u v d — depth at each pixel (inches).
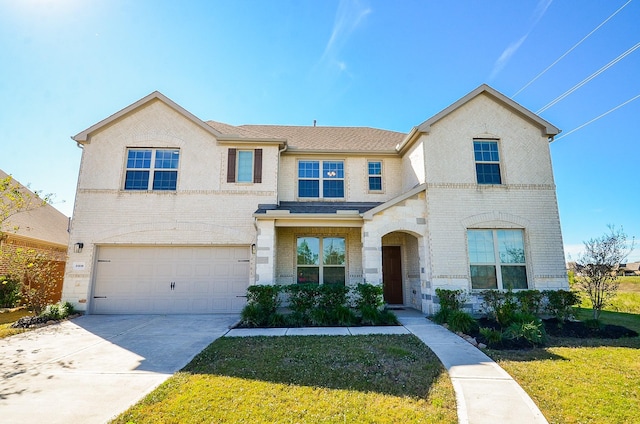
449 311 382.0
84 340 310.5
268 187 496.1
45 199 410.0
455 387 191.2
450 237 443.2
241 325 373.1
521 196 462.6
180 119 506.3
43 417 155.9
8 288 484.1
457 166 464.4
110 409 165.2
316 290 393.7
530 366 226.4
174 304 462.6
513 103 482.9
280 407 164.4
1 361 247.0
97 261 469.1
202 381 199.2
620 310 498.0
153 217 477.7
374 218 445.4
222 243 475.5
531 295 405.7
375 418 154.2
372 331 338.3
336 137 648.4
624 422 151.3
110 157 490.6
